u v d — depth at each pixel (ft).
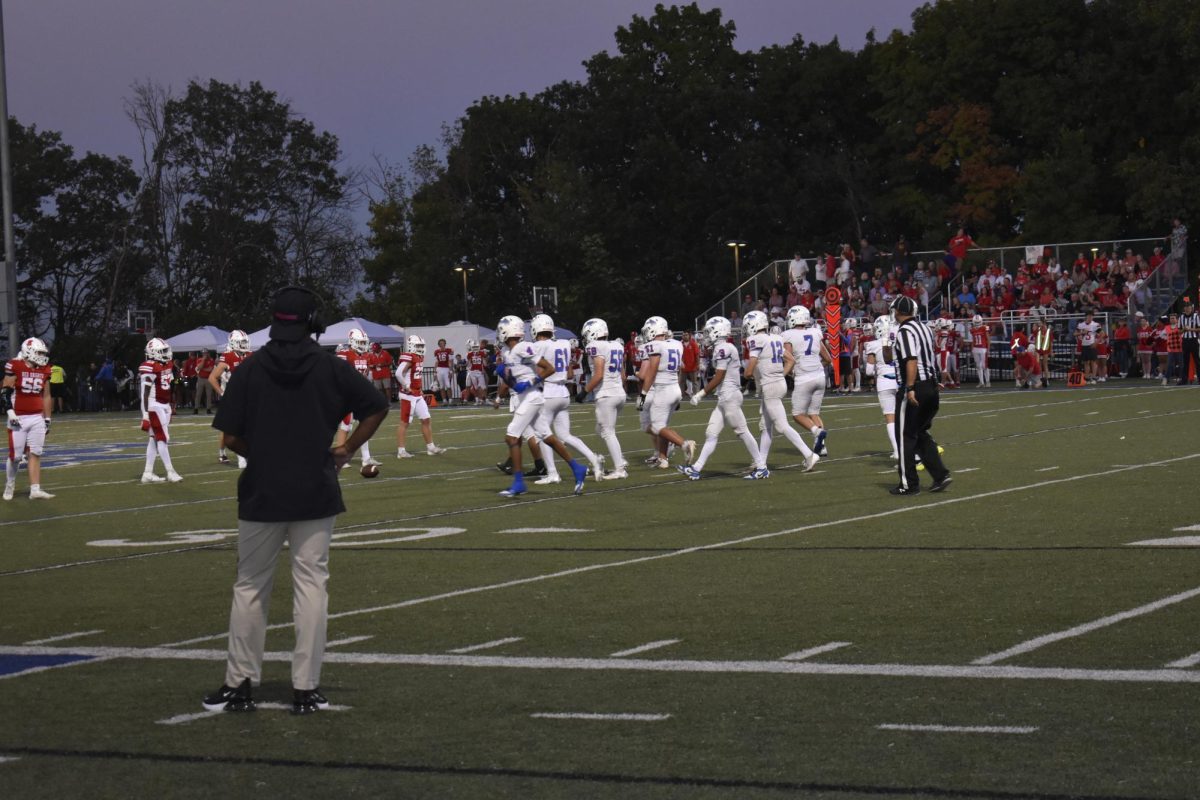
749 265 207.21
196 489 61.72
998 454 60.18
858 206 199.52
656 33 228.43
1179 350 112.68
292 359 21.25
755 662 23.21
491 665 23.70
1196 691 20.30
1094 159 174.81
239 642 21.18
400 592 31.50
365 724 20.11
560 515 45.37
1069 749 17.66
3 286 126.11
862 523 40.32
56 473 73.67
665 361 59.11
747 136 213.46
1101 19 174.29
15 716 21.09
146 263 240.73
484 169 238.48
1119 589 28.37
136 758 18.70
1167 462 53.62
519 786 16.94
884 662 22.88
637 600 29.35
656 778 17.07
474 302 219.00
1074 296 137.80
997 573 30.91
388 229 242.17
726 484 53.31
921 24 192.34
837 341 129.18
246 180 246.47
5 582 35.35
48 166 240.12
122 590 33.37
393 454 77.10
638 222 208.13
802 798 16.16
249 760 18.45
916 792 16.24
